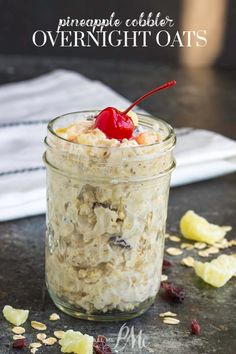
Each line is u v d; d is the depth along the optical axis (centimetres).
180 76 98
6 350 48
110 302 50
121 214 48
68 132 49
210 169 69
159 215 50
